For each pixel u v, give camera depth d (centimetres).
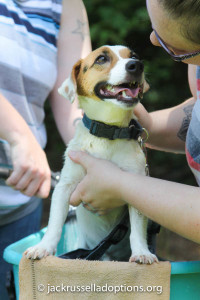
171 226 152
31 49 221
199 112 176
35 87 225
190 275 156
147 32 582
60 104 253
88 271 155
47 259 162
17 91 216
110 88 201
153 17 149
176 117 234
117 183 167
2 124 165
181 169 618
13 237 234
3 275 231
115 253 214
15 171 164
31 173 165
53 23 239
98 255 176
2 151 211
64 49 251
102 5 574
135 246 179
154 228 208
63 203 199
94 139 199
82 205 214
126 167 200
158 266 153
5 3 214
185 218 148
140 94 212
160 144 244
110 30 562
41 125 245
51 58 233
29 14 227
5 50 210
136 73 198
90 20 571
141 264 157
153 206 154
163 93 611
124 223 196
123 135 197
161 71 603
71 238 232
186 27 141
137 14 564
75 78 212
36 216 252
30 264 164
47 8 234
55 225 192
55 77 239
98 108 201
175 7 137
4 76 211
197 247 414
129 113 201
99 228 218
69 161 203
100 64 205
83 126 206
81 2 266
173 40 150
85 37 259
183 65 610
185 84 617
